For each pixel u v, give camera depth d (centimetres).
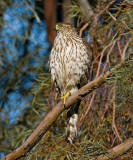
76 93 868
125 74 850
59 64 1050
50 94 1040
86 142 887
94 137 907
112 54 1021
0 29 1217
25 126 1213
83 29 1112
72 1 1241
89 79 1052
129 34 997
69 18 1268
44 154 947
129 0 1017
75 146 923
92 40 1055
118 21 1014
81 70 1042
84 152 890
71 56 1035
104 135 928
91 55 1049
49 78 1111
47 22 1270
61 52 1045
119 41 994
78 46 1041
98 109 962
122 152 870
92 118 959
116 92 930
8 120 1219
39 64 1255
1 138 1218
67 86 1059
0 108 1245
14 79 1273
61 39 1060
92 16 1107
